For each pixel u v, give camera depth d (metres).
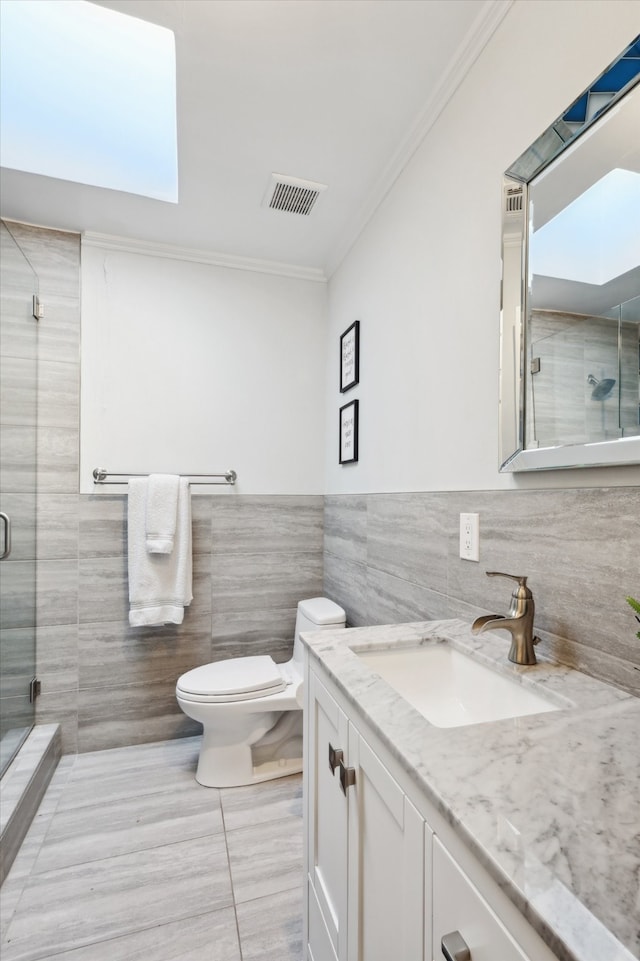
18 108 1.72
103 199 1.90
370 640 1.04
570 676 0.84
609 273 0.81
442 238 1.38
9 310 1.88
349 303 2.20
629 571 0.77
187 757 2.06
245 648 2.36
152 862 1.46
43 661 2.05
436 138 1.43
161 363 2.27
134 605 2.08
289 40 1.22
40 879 1.39
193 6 1.14
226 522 2.35
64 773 1.92
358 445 2.01
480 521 1.18
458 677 1.04
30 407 2.02
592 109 0.84
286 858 1.48
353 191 1.85
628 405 0.76
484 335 1.18
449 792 0.49
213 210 1.98
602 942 0.32
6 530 1.84
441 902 0.51
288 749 1.99
